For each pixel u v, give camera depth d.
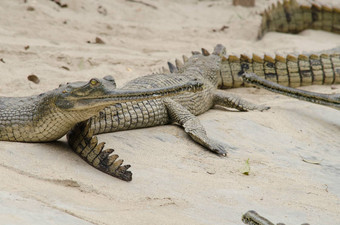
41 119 19.97
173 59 39.59
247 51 43.66
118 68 35.50
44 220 13.80
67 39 41.41
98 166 19.62
